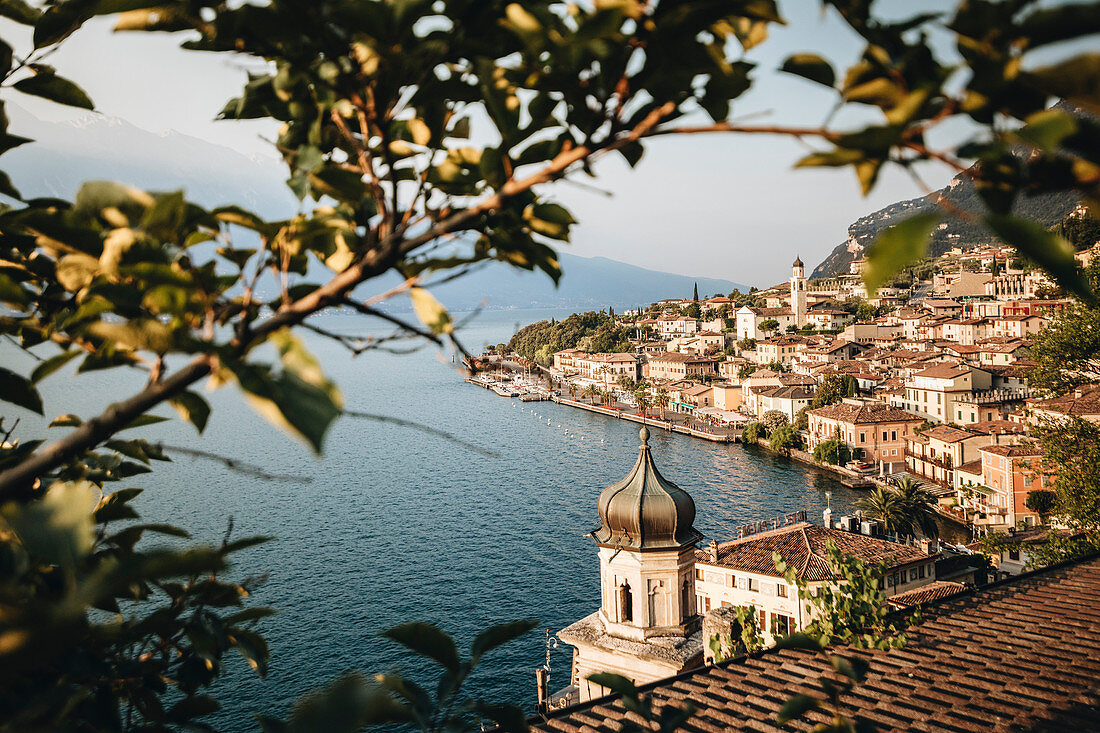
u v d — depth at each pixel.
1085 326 27.59
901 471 91.62
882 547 42.09
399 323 1.75
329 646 49.00
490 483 92.94
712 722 7.45
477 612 54.28
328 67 1.61
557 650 47.78
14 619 1.00
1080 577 12.10
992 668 8.34
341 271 1.82
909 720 7.15
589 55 1.45
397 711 1.89
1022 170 1.09
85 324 1.49
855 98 1.22
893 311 182.25
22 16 2.09
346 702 1.06
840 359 142.75
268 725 1.62
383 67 1.59
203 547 1.16
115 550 2.27
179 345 1.42
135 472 2.88
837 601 9.59
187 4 1.54
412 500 85.69
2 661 0.99
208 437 127.81
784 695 7.88
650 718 2.77
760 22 1.64
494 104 1.59
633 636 15.42
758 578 39.06
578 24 1.30
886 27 1.17
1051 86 0.97
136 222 1.64
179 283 1.49
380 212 1.75
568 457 106.88
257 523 76.31
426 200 1.94
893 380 112.81
